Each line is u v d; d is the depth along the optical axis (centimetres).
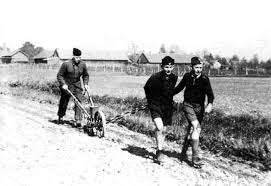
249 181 665
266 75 6425
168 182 627
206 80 730
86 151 811
